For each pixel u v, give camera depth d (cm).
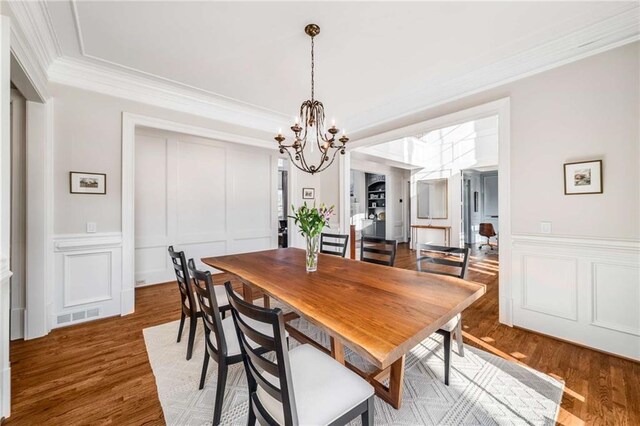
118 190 295
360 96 341
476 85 282
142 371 194
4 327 147
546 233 240
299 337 213
